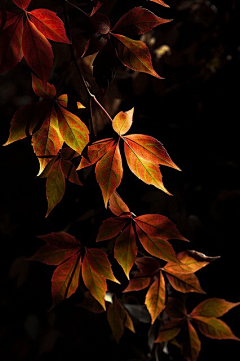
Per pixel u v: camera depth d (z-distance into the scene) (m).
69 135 0.89
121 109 1.25
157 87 1.31
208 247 1.38
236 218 1.40
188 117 1.42
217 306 1.10
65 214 1.27
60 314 1.48
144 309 1.25
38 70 0.85
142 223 0.95
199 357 1.41
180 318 1.12
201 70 1.45
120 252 0.95
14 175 1.36
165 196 1.28
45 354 1.60
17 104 1.89
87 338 1.53
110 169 0.90
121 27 0.87
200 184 1.42
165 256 0.95
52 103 0.89
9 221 1.36
